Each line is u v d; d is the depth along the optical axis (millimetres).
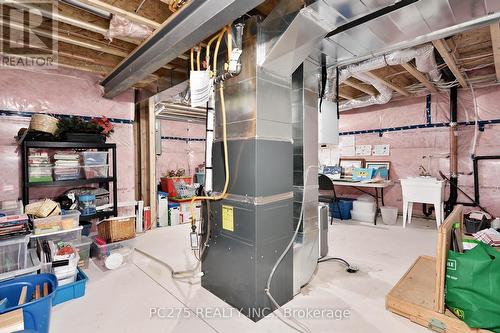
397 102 4902
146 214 4141
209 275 2186
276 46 1694
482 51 3139
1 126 2959
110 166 3771
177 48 2031
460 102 4250
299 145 2240
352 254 2990
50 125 2758
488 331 1492
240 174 1870
